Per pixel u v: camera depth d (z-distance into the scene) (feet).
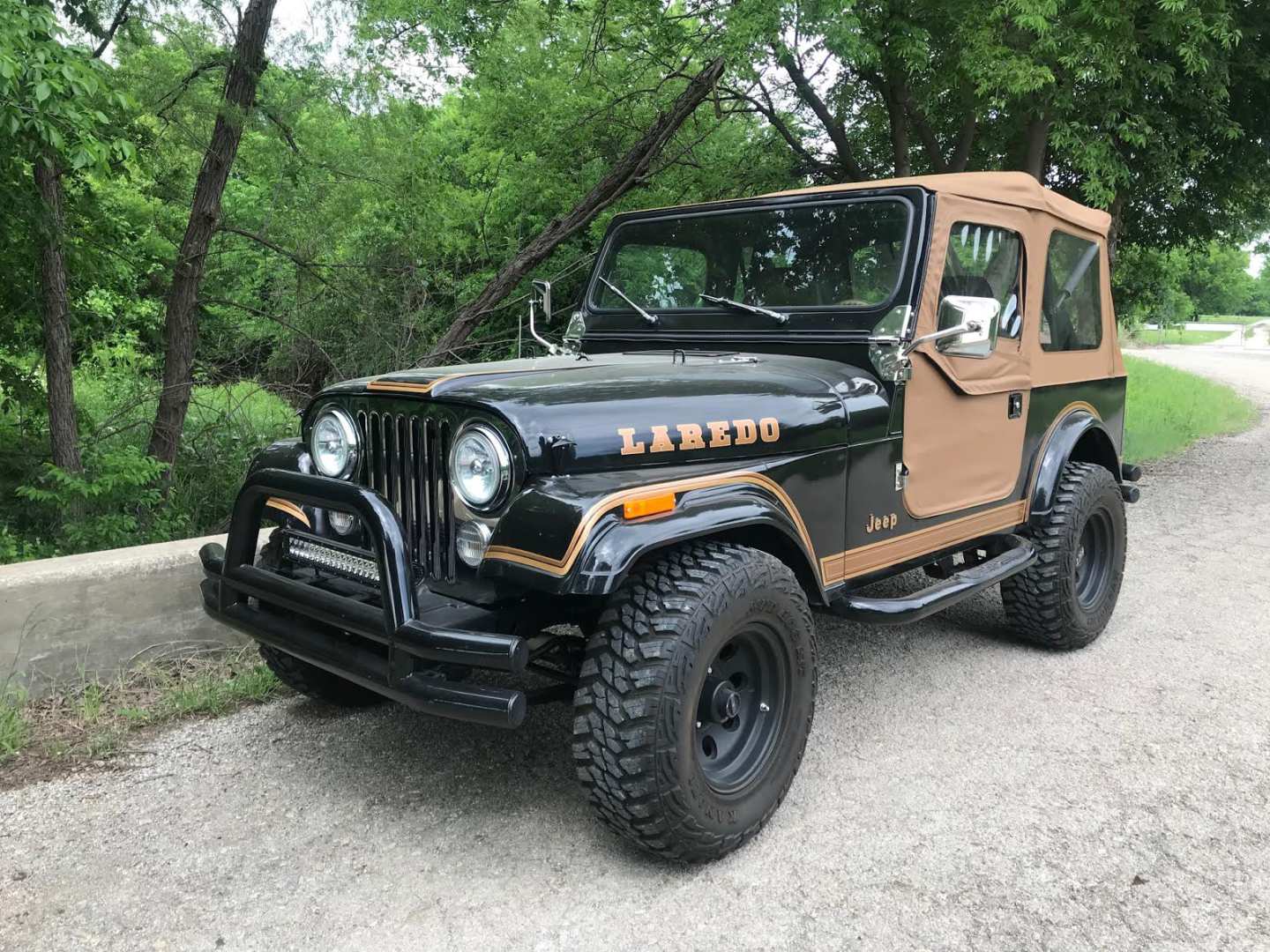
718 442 9.23
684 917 8.03
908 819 9.63
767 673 9.33
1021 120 32.45
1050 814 9.73
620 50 33.63
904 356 10.83
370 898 8.24
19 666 11.66
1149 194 38.88
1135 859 8.91
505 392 8.52
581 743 8.17
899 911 8.13
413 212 30.25
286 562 10.32
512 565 7.87
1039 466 13.92
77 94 15.03
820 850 9.07
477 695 7.78
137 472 19.77
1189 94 32.42
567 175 36.86
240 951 7.53
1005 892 8.39
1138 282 49.06
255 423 28.09
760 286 12.19
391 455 9.25
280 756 10.84
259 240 26.78
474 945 7.64
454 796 10.02
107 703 11.96
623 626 8.16
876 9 28.50
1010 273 12.91
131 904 8.09
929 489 11.82
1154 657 14.39
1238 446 40.19
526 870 8.68
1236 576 18.98
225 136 22.63
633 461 8.66
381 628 8.19
